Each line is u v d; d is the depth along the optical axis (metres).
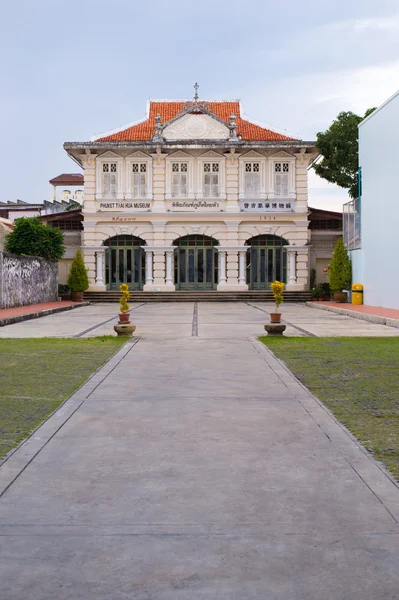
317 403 7.86
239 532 4.07
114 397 8.25
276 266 40.12
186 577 3.49
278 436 6.36
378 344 14.27
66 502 4.61
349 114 40.19
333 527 4.14
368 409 7.55
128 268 40.09
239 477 5.14
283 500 4.62
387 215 27.67
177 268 40.09
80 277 37.41
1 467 5.39
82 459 5.64
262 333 17.02
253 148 39.00
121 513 4.39
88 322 22.06
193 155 39.28
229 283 39.66
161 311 28.31
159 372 10.24
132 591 3.34
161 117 41.69
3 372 10.34
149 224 39.62
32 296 33.28
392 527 4.14
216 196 39.69
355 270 33.28
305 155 39.41
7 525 4.20
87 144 38.50
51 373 10.23
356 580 3.46
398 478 5.06
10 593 3.33
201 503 4.57
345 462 5.50
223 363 11.23
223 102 43.19
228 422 6.93
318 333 17.42
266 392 8.57
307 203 39.66
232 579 3.46
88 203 39.47
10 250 35.72
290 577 3.49
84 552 3.79
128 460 5.60
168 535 4.02
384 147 27.94
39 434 6.43
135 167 39.59
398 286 26.30
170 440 6.23
